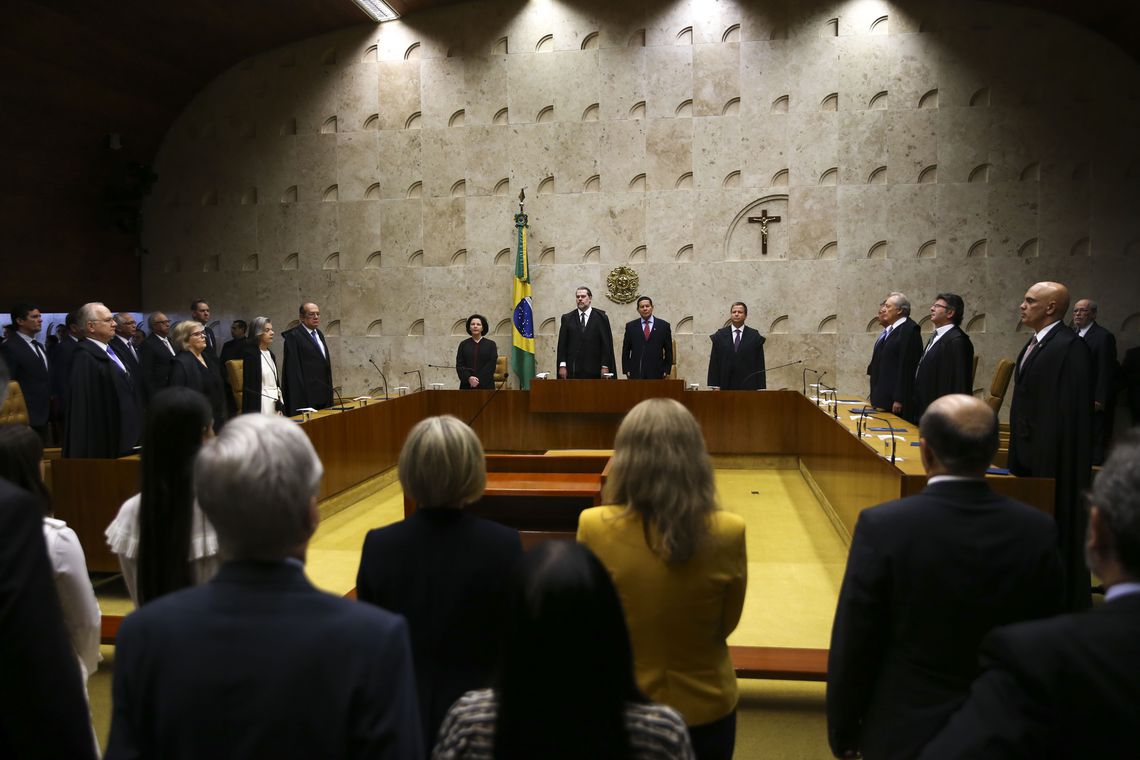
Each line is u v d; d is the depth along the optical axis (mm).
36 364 7512
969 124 9648
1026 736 1002
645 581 1832
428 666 1889
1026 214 9617
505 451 8742
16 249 9117
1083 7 9031
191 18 9086
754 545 5738
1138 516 1034
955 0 9578
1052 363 4152
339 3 9750
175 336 5855
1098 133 9461
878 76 9750
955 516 1812
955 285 9781
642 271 10266
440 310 10633
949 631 1779
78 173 9867
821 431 6965
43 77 8547
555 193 10336
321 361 7965
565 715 1003
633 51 10117
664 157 10141
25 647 1358
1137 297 9477
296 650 1135
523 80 10305
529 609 1030
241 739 1106
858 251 9906
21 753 1370
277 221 10883
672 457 1834
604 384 8328
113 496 4797
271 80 10742
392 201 10641
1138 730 957
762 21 9914
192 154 10961
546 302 10438
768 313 10102
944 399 1924
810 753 2996
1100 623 1027
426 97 10484
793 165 9938
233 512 1196
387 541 1938
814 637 4105
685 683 1856
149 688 1150
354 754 1120
